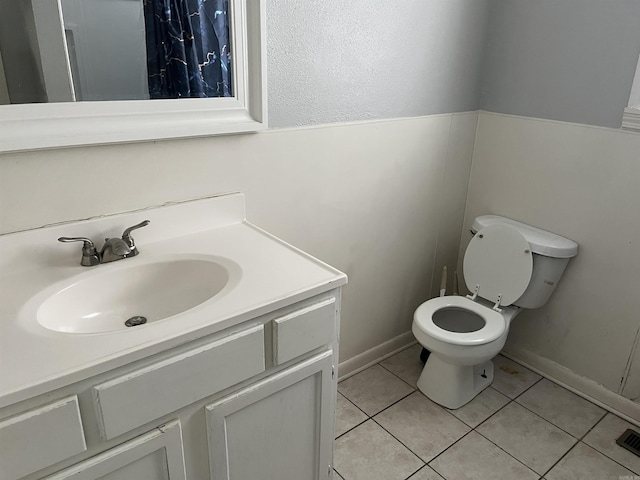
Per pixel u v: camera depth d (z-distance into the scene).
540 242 2.01
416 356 2.42
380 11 1.74
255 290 1.16
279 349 1.17
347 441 1.88
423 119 2.05
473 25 2.08
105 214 1.34
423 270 2.39
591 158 1.93
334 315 1.27
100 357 0.90
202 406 1.08
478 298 2.21
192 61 1.36
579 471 1.77
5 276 1.20
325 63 1.66
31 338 0.96
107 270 1.24
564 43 1.92
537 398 2.14
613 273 1.96
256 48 1.44
